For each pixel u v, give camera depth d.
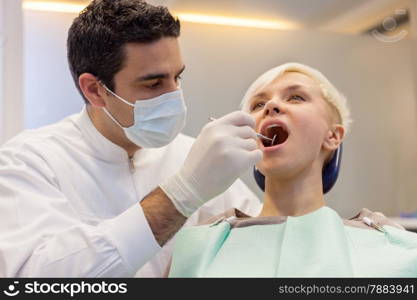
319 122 1.11
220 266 0.98
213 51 2.43
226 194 1.42
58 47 2.23
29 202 1.06
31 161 1.17
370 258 0.92
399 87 2.69
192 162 0.98
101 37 1.14
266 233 1.02
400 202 2.63
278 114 1.10
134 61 1.12
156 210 0.96
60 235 0.98
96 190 1.24
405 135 2.67
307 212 1.12
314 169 1.13
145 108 1.18
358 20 2.62
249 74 2.46
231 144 0.96
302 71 1.17
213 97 2.40
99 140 1.27
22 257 0.96
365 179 2.59
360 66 2.64
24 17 2.19
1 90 2.10
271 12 2.49
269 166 1.09
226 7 2.42
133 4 1.16
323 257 0.89
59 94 2.21
